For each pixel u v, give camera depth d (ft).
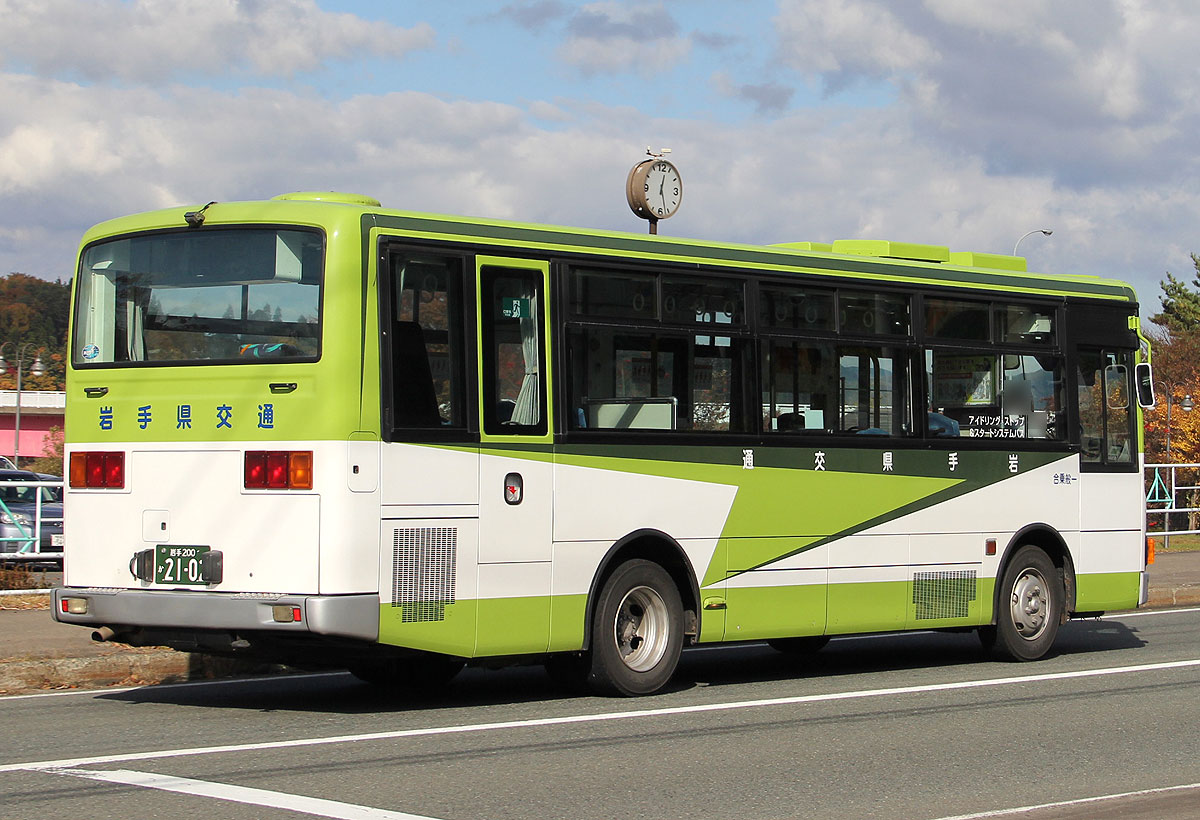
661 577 41.83
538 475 39.06
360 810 26.00
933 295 48.80
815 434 45.39
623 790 28.37
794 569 44.73
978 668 49.06
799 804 27.48
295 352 36.11
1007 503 50.57
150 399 38.01
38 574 63.16
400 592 36.29
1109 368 54.49
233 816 25.36
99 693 42.06
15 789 27.43
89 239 39.75
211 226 37.65
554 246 39.91
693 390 42.60
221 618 36.04
